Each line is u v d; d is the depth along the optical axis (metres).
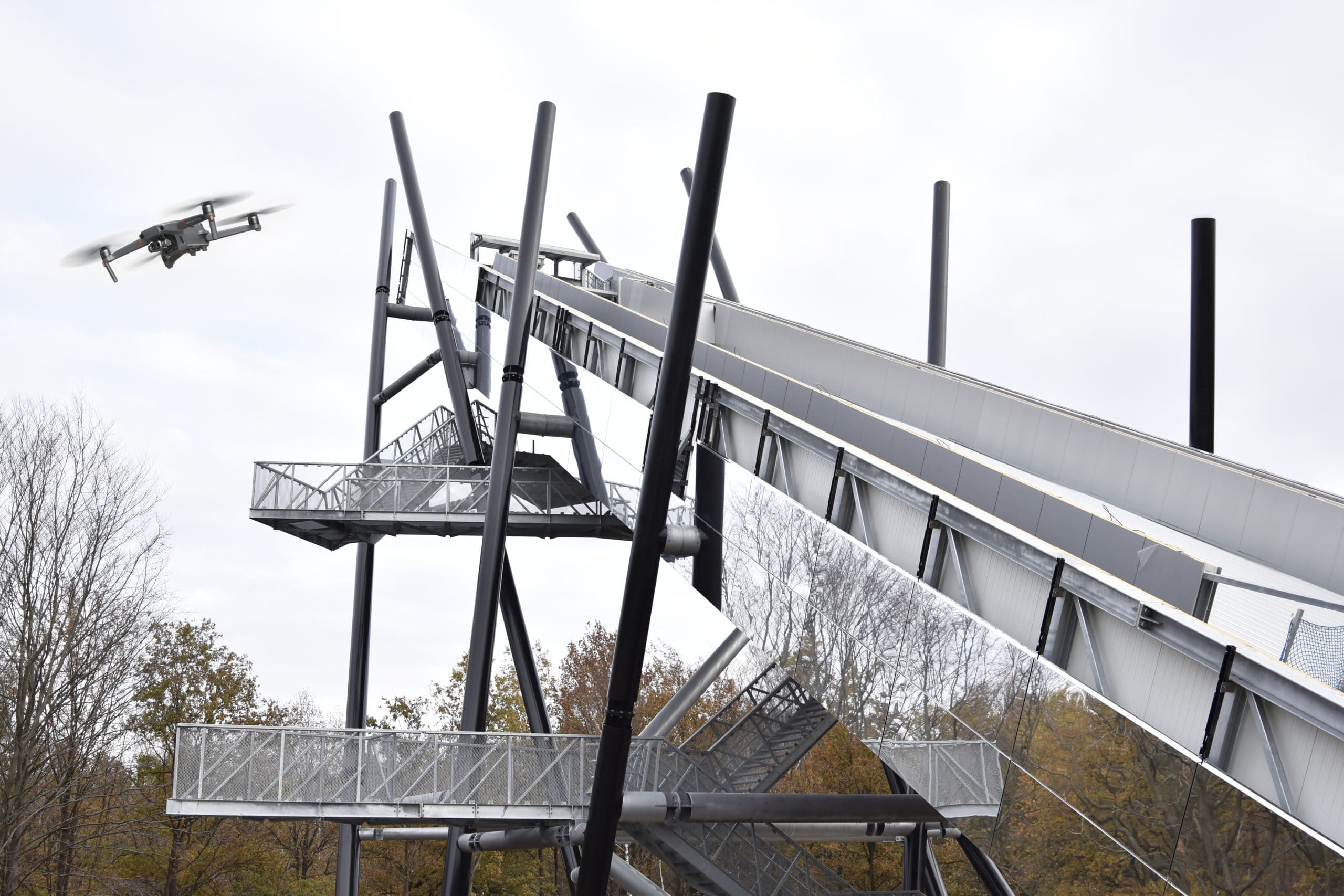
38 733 31.06
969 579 11.35
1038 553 10.44
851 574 13.03
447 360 27.62
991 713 10.84
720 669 20.03
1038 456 16.23
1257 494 12.79
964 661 11.20
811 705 18.91
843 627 13.15
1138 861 9.19
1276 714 8.19
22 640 31.39
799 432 14.27
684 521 17.25
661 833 15.79
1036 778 10.25
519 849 19.78
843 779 31.69
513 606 22.70
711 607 16.31
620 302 28.30
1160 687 9.14
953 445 17.02
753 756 19.12
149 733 45.34
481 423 27.47
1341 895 7.44
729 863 16.14
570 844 18.19
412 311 34.12
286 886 42.53
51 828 34.69
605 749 13.94
